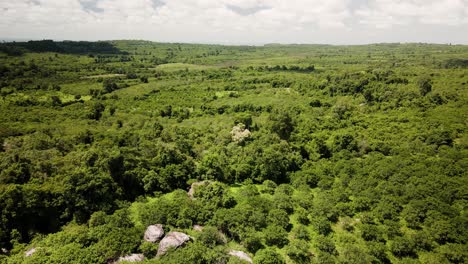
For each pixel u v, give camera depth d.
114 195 45.19
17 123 75.94
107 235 35.41
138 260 32.47
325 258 34.19
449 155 58.38
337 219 42.88
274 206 44.59
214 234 36.53
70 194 40.59
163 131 74.44
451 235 37.31
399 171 52.75
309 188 51.56
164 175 50.78
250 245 36.28
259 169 55.19
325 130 75.44
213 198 44.31
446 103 86.69
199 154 62.91
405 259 34.59
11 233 35.97
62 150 55.56
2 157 46.31
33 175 42.75
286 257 35.28
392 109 88.75
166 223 39.81
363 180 51.75
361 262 33.00
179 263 30.69
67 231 36.91
